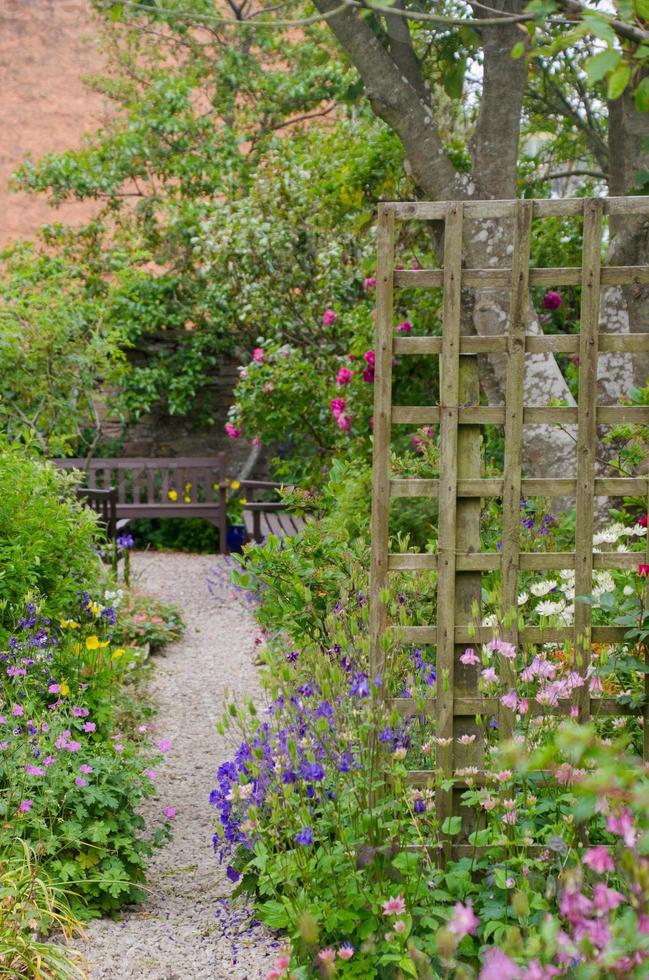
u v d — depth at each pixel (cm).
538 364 518
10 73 1462
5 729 376
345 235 920
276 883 281
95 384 1081
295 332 973
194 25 1270
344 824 304
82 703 407
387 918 262
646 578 307
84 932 314
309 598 439
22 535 493
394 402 777
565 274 301
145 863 379
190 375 1238
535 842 286
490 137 513
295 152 1021
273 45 1282
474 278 302
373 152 787
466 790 309
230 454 1309
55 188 1270
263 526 1015
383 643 307
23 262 1221
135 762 387
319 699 313
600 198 296
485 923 261
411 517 559
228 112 1329
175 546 1231
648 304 512
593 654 327
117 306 1204
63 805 348
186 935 320
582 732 171
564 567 308
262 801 305
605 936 169
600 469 503
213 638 793
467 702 307
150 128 1258
